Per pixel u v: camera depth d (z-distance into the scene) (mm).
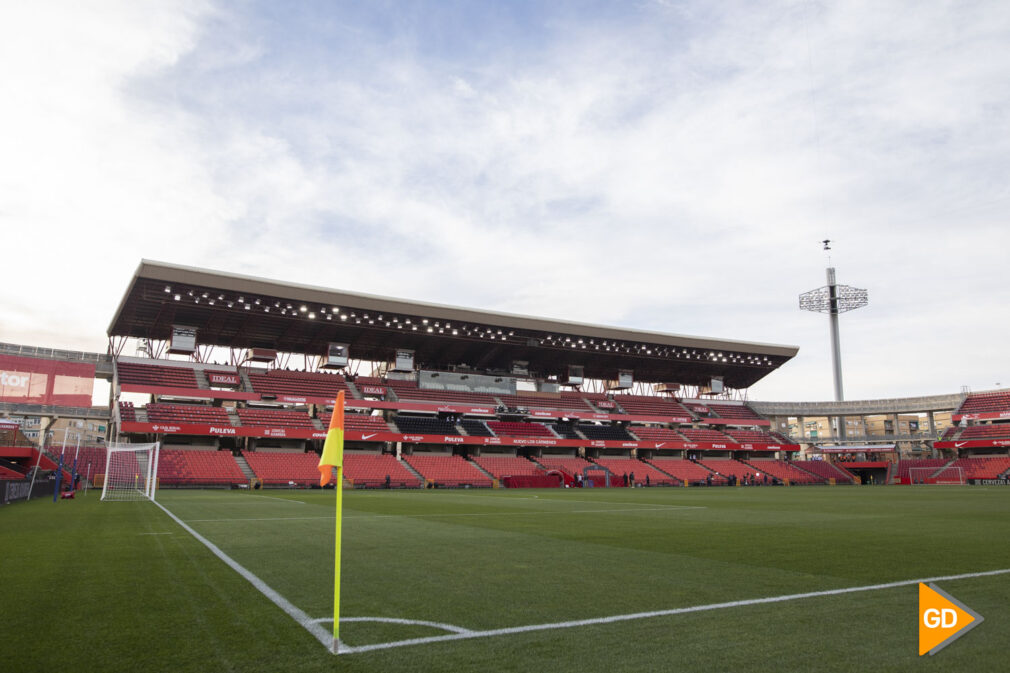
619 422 70625
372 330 55156
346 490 44188
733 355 70375
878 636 5395
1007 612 6312
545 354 65500
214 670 4469
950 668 4555
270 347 57781
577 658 4766
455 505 25469
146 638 5250
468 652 4914
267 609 6324
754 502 28578
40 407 46344
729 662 4680
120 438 46625
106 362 50406
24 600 6684
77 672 4410
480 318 54719
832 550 11148
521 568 9055
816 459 79125
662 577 8320
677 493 40156
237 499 28703
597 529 15188
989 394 72688
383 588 7484
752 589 7473
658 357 67312
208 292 45875
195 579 7945
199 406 50438
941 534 14008
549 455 63938
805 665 4609
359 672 4422
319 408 56312
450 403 60500
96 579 7914
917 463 71750
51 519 16672
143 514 18875
